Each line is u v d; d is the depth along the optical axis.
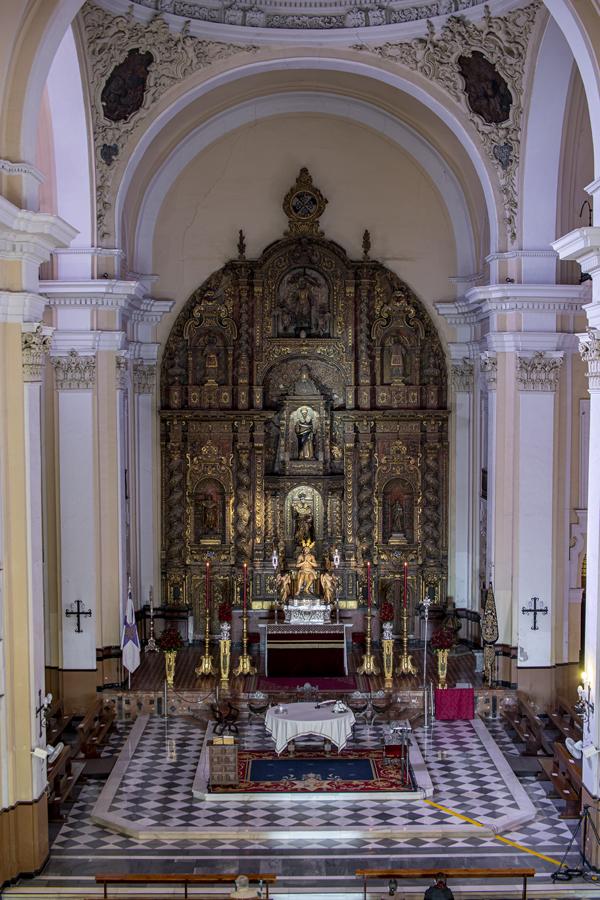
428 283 30.45
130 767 22.31
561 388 26.23
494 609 26.06
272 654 28.00
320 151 30.09
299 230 30.25
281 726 22.22
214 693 26.08
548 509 25.80
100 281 24.70
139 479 30.12
